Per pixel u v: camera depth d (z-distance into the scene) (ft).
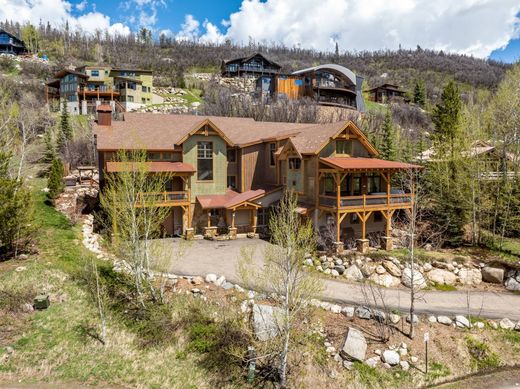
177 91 278.46
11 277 56.39
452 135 110.22
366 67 522.06
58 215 85.61
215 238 94.22
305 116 187.42
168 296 57.57
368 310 56.49
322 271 74.33
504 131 98.68
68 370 43.14
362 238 83.35
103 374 43.39
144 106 229.66
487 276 73.05
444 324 56.13
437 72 499.92
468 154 93.25
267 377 44.98
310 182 89.76
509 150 98.37
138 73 247.91
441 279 71.67
